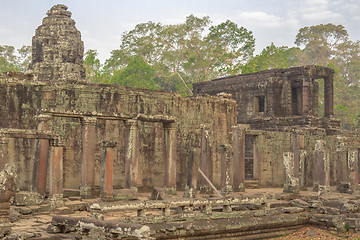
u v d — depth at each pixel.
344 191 23.86
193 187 19.05
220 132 25.33
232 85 40.38
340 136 24.95
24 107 19.84
